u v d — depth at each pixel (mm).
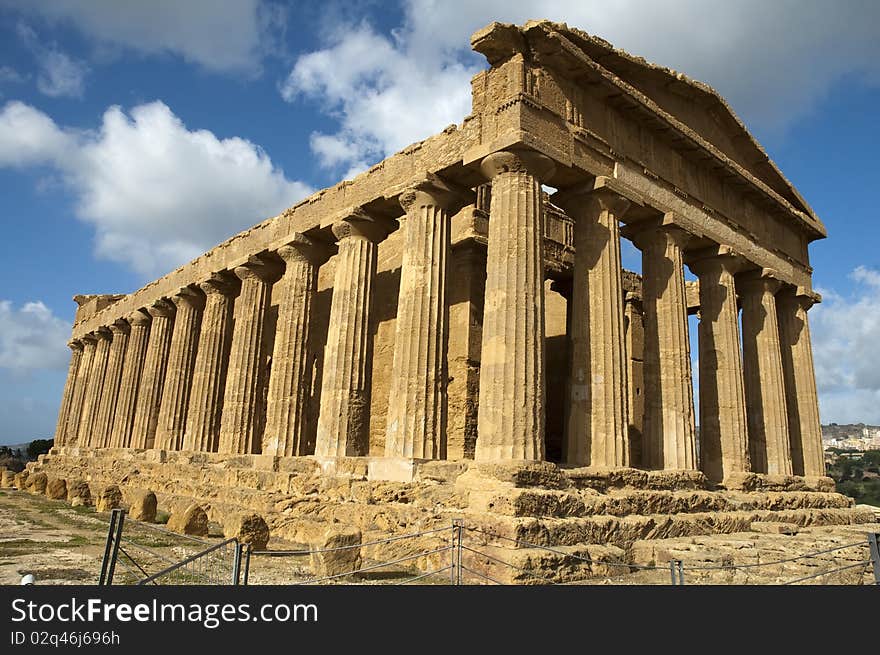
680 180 21641
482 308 23672
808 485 24375
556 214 27156
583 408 17078
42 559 14125
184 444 27953
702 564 13328
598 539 14000
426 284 17984
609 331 17328
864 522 23828
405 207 19141
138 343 36344
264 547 15992
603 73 18344
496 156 16469
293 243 23516
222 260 28828
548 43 17062
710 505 18344
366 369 20656
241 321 26062
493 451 14844
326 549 12258
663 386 19531
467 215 23891
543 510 13609
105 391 39281
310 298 23688
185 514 18016
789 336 27109
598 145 18422
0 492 33250
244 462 22844
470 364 22875
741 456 21344
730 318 22391
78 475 35688
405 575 13547
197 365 28547
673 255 20312
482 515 13273
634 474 16703
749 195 24906
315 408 28266
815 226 28172
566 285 27266
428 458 16938
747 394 24891
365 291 21047
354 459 18672
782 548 14914
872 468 94312
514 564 12055
